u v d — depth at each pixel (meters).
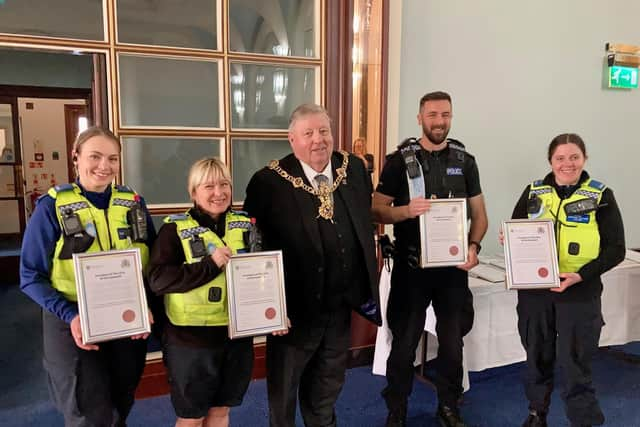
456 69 3.21
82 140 1.63
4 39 2.26
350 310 2.02
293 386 1.93
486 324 2.75
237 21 2.65
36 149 7.34
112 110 2.46
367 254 1.94
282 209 1.86
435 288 2.28
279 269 1.79
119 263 1.60
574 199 2.16
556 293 2.18
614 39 3.67
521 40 3.38
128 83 2.49
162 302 1.85
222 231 1.80
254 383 2.88
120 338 1.59
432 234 2.18
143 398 2.70
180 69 2.58
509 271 2.15
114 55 2.43
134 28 2.47
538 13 3.40
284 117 2.82
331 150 1.89
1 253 5.55
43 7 2.32
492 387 2.94
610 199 2.15
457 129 3.28
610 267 2.11
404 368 2.32
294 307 1.89
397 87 3.00
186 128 2.61
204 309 1.73
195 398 1.78
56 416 2.57
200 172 1.74
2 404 2.69
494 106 3.36
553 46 3.48
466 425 2.39
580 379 2.18
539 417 2.35
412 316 2.28
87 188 1.66
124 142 2.51
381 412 2.62
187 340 1.74
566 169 2.14
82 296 1.54
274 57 2.73
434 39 3.12
